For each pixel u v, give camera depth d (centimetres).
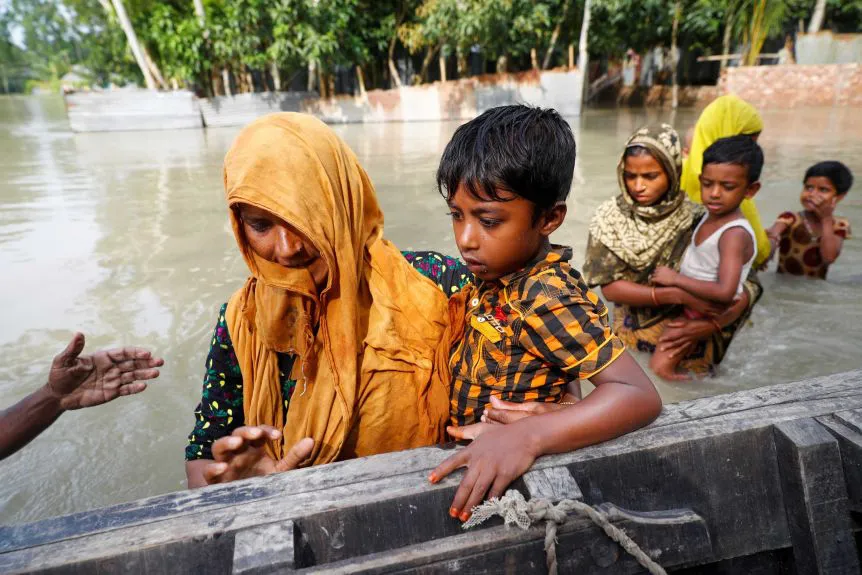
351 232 147
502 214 130
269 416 154
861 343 301
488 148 128
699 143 346
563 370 135
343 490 116
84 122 1382
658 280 281
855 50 1598
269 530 106
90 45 1883
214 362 161
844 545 125
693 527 118
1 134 1334
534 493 112
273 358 152
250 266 143
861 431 127
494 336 145
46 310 333
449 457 124
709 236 279
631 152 285
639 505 125
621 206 302
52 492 205
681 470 126
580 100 1584
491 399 139
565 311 132
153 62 1644
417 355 154
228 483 120
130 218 527
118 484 209
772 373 278
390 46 1678
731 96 345
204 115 1464
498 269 138
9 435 155
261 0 1409
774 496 131
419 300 155
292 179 132
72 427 241
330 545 113
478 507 110
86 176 747
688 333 271
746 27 1720
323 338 147
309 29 1423
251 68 1559
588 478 121
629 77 2362
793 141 896
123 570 105
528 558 109
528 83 1563
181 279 377
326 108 1524
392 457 126
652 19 1828
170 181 705
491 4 1445
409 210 525
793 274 403
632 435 127
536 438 120
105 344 294
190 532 107
